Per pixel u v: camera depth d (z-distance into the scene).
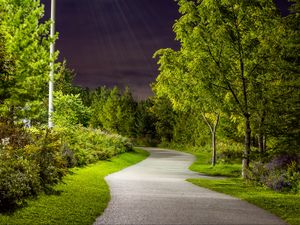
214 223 9.77
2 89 12.39
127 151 46.94
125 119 86.25
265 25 22.89
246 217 10.75
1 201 9.87
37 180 12.66
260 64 22.98
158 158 45.88
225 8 23.19
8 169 11.59
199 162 41.25
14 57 12.35
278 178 17.97
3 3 13.67
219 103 24.31
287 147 17.61
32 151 14.52
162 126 88.81
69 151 23.39
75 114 31.92
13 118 14.94
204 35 23.61
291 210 12.04
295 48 18.53
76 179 17.39
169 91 28.77
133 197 13.80
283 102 17.77
